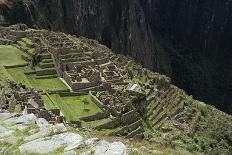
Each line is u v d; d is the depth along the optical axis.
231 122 130.25
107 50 177.50
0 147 25.23
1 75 88.94
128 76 110.00
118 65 121.12
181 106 113.81
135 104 86.06
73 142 24.88
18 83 81.12
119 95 87.81
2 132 27.20
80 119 72.44
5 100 58.19
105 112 76.50
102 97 83.06
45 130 26.80
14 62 107.38
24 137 26.17
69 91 88.38
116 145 24.20
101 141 24.84
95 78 93.25
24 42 128.50
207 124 111.25
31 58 107.94
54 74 102.25
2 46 127.00
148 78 127.38
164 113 99.06
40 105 65.25
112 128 74.19
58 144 24.80
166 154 28.11
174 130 90.31
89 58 109.94
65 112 74.38
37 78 98.88
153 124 89.88
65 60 104.06
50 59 107.19
